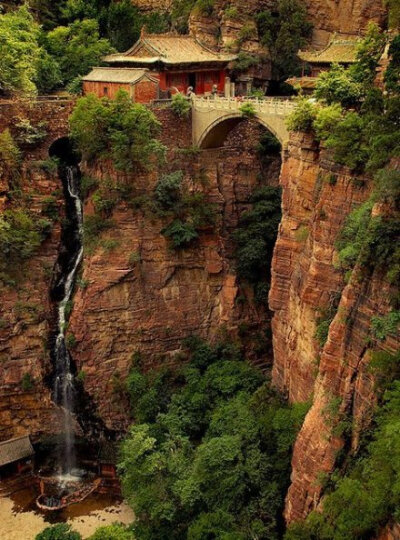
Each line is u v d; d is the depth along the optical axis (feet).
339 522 76.02
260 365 170.50
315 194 115.85
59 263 164.14
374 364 80.02
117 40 218.59
